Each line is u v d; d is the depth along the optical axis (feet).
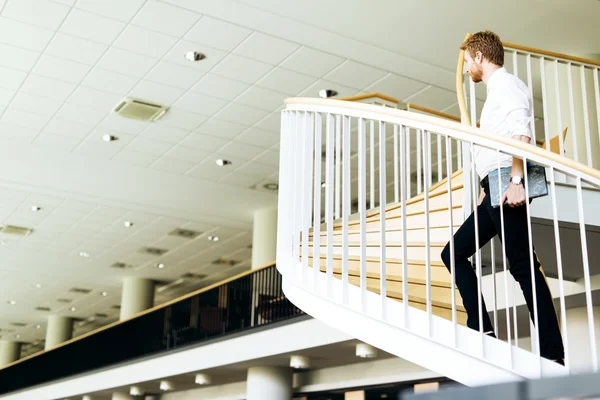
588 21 25.05
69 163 37.58
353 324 12.46
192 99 31.17
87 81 29.73
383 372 31.81
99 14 25.25
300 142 15.21
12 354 87.45
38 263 56.49
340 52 27.63
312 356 31.07
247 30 26.21
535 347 10.75
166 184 40.29
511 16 25.12
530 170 11.00
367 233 17.74
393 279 13.93
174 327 41.34
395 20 25.46
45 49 27.45
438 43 26.84
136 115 32.30
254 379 33.73
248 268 57.98
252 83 29.94
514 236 10.96
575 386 2.86
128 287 60.44
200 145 35.45
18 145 35.50
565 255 17.37
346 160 13.38
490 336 10.96
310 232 17.25
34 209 44.34
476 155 11.57
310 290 13.42
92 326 81.10
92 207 43.98
